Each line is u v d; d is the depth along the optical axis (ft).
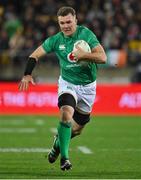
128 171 79.46
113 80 210.59
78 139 119.75
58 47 75.87
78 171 79.25
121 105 177.58
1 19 229.45
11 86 178.50
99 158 92.99
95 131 134.72
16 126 145.38
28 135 126.52
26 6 237.04
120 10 234.99
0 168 81.66
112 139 119.65
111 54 211.82
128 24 228.63
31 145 108.88
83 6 234.38
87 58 72.54
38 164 85.71
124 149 104.01
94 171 79.36
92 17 227.61
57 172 78.13
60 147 73.97
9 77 211.61
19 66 213.46
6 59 213.66
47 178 72.54
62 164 73.67
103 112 177.27
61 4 236.43
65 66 76.18
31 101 178.29
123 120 161.48
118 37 220.43
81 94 77.05
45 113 177.99
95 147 107.04
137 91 177.58
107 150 102.73
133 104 177.58
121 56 212.02
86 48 74.38
